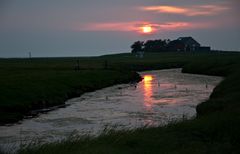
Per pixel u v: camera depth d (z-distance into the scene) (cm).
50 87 5034
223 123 2019
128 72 9344
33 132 2723
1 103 3744
